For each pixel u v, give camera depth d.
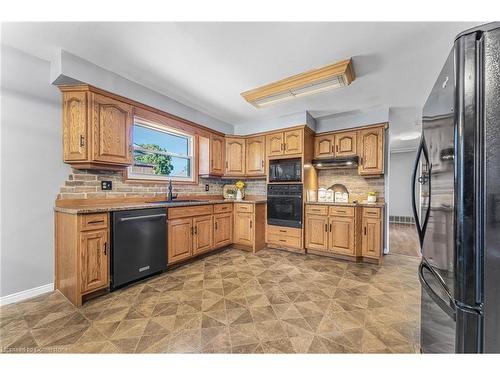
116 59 2.10
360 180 3.69
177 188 3.36
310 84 2.39
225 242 3.47
